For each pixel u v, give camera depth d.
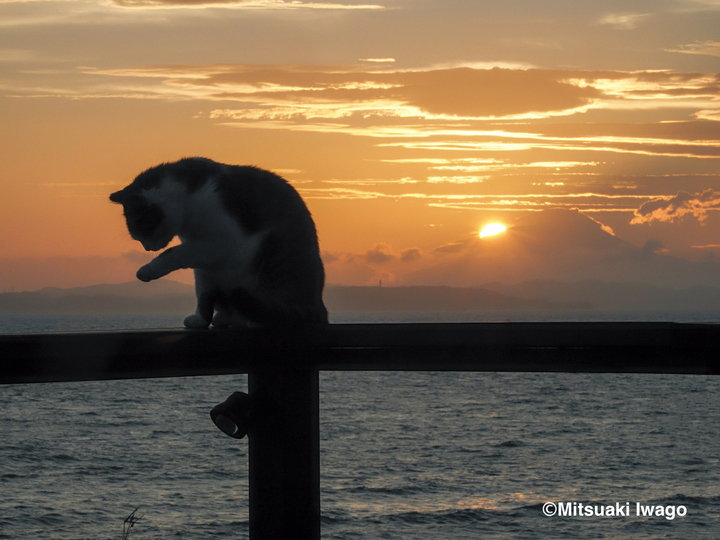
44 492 25.53
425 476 28.31
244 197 4.89
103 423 42.66
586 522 22.03
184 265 4.83
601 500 24.58
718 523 21.73
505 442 35.94
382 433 38.75
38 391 64.06
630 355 3.84
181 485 26.77
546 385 69.94
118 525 21.53
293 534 4.04
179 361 3.97
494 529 21.56
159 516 22.52
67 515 22.58
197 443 35.44
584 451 33.47
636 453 32.88
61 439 36.66
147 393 62.28
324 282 5.22
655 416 46.00
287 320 4.88
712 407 50.84
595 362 3.86
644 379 78.69
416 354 3.97
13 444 35.03
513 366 3.90
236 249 4.86
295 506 4.04
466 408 50.28
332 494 25.56
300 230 4.98
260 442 4.09
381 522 22.23
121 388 67.38
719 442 35.47
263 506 4.08
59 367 3.73
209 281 5.14
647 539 20.50
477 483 27.27
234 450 33.47
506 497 25.20
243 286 4.93
